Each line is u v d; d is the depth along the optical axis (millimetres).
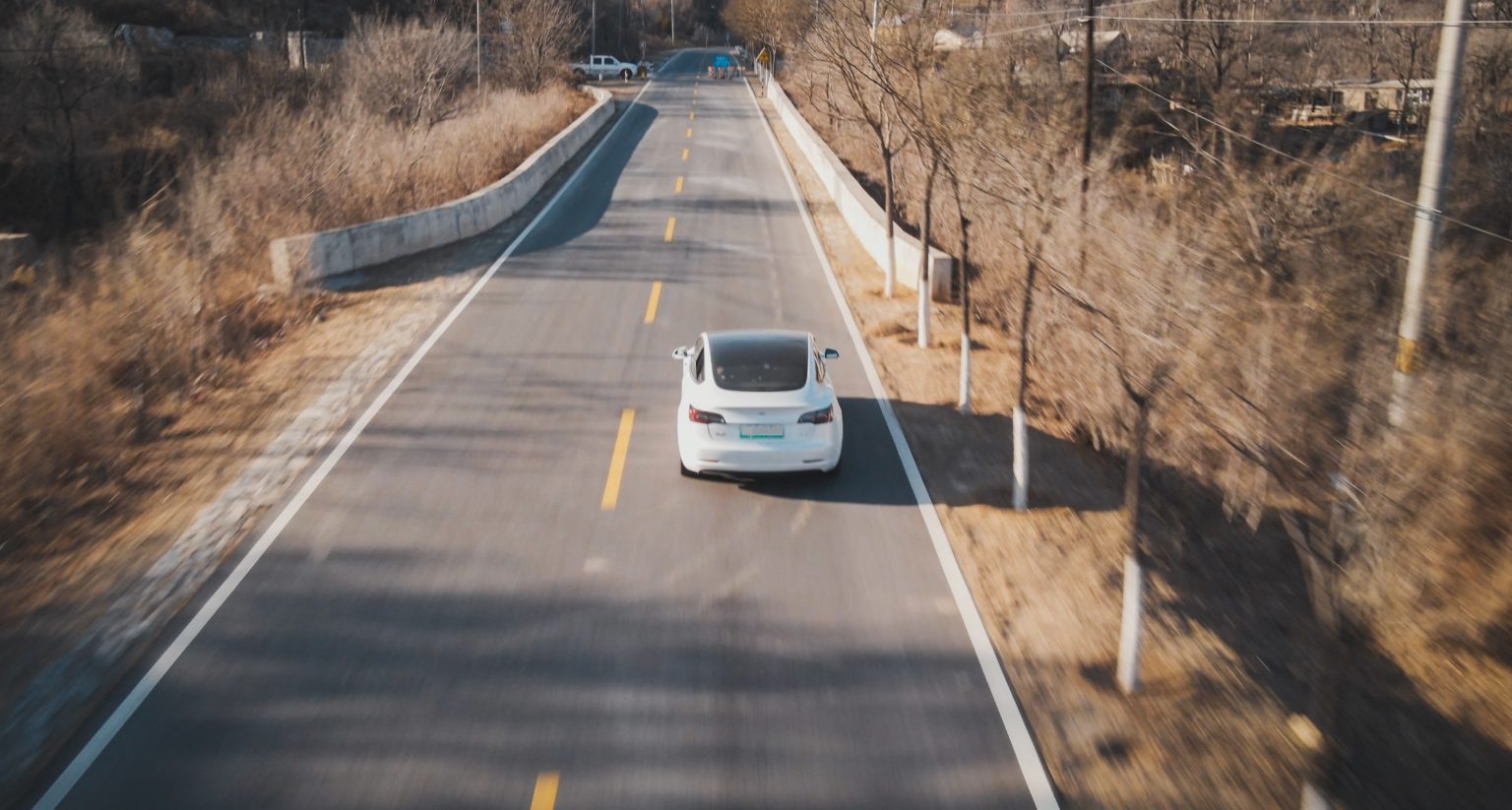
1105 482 10984
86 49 40344
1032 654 7480
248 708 6727
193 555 8891
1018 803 5875
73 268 16625
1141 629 6988
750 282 19672
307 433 11859
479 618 7914
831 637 7691
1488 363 11297
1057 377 13172
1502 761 7125
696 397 10141
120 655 7340
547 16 56688
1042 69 31078
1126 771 6180
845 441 11875
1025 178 10641
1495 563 9125
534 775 6090
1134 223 11820
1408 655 8367
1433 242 10281
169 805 5797
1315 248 15383
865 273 20594
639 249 22547
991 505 10180
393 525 9539
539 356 14914
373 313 17250
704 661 7352
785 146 39688
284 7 65375
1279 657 7918
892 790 5977
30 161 36500
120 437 11508
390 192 25219
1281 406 9656
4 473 9844
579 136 38750
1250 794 5980
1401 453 9742
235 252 18844
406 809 5781
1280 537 10266
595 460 11180
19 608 8008
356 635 7648
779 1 42000
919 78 14742
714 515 9836
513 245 22891
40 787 5953
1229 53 32812
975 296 17672
